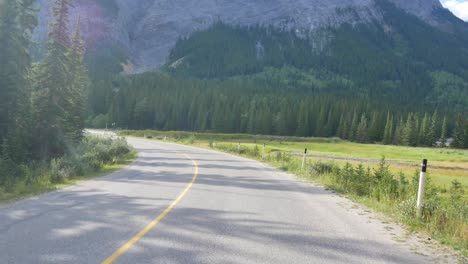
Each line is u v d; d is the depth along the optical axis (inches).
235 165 978.7
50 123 1104.2
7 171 590.6
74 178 627.2
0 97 949.2
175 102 5236.2
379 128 4918.8
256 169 880.3
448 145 4854.8
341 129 5036.9
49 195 439.2
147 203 387.5
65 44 1168.2
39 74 1120.8
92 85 5442.9
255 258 211.0
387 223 322.7
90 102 5196.9
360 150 3021.7
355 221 327.0
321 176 682.2
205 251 221.5
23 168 631.8
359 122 5295.3
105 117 4909.0
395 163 1596.9
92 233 259.6
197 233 264.8
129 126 5088.6
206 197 438.0
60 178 575.5
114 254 211.6
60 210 344.8
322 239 259.8
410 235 279.6
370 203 412.8
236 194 472.4
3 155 843.4
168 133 3902.6
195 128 5206.7
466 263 215.3
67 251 216.4
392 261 215.2
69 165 671.8
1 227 275.4
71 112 1253.1
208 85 7106.3
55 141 1111.6
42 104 1102.4
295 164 927.0
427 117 5137.8
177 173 732.7
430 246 249.9
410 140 4613.7
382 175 536.1
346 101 5807.1
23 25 1031.6
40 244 231.0
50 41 1152.8
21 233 257.8
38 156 1048.8
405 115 5462.6
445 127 4771.2
